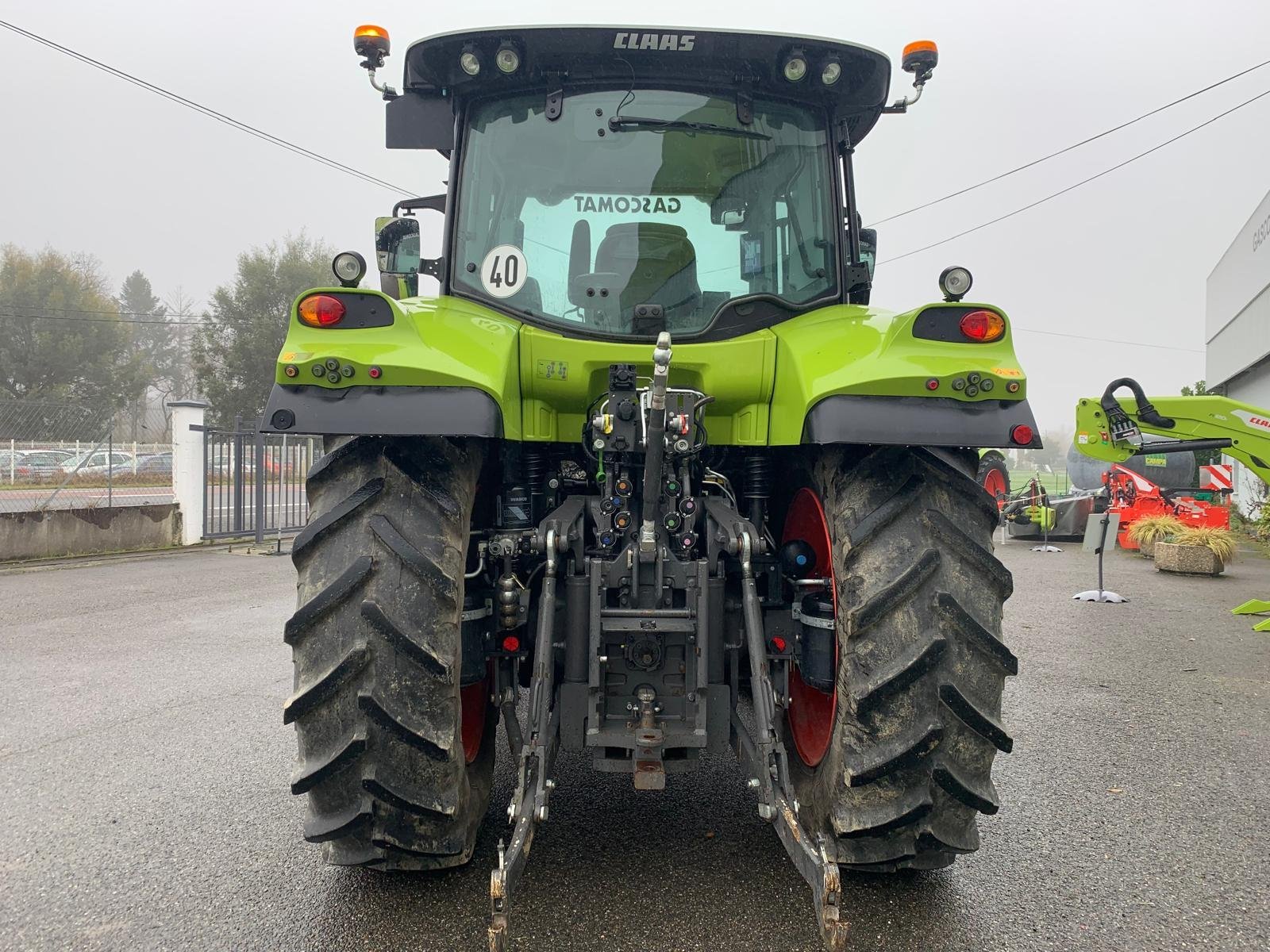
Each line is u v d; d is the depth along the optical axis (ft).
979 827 10.14
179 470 43.39
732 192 9.57
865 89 9.68
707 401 8.12
